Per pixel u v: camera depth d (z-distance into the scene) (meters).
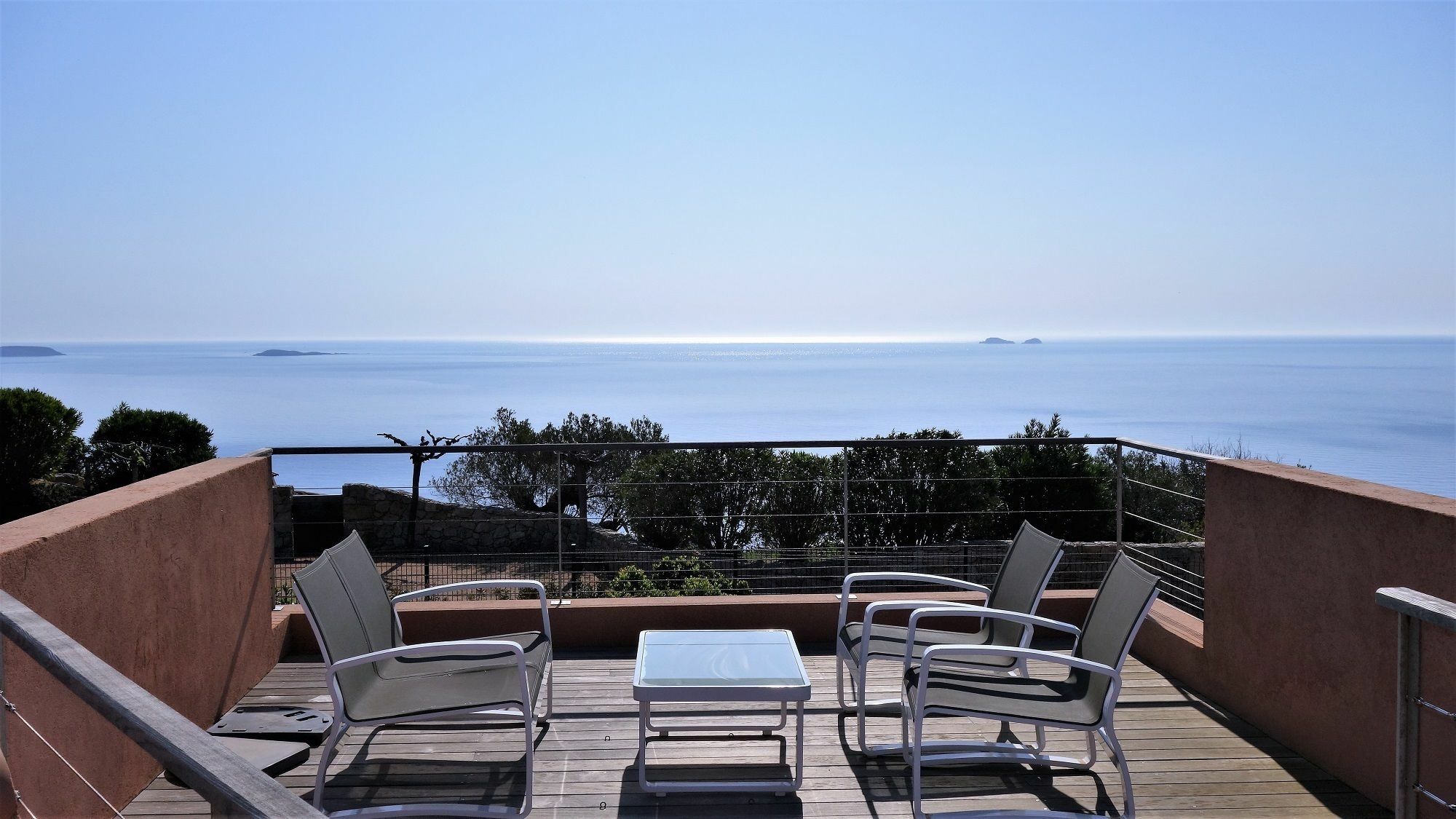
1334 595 2.98
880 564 7.27
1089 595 4.72
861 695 3.21
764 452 8.78
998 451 8.86
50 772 2.29
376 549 9.23
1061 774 3.06
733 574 6.68
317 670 4.10
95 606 2.60
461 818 2.72
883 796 2.90
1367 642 2.83
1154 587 2.62
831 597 4.62
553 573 7.57
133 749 2.78
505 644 2.64
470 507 8.91
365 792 2.89
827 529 8.34
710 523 8.59
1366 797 2.86
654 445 4.46
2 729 1.86
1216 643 3.71
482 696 2.73
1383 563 2.75
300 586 2.66
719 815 2.75
